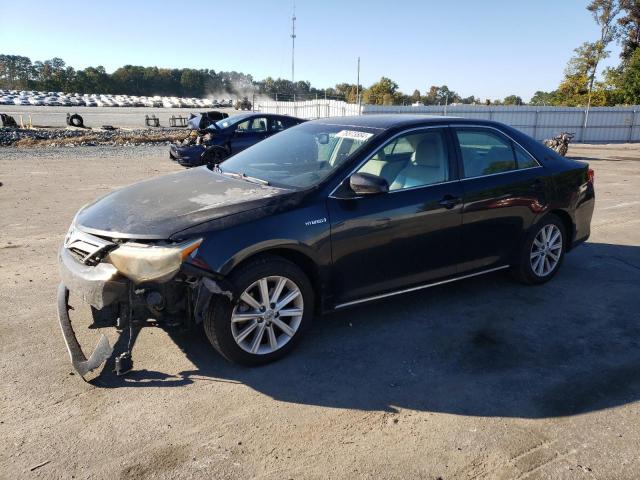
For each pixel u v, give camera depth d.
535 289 5.27
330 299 3.97
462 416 3.17
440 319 4.55
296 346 3.91
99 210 3.84
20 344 3.95
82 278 3.36
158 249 3.23
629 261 6.23
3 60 150.62
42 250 6.35
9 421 3.04
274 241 3.54
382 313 4.66
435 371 3.70
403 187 4.23
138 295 3.29
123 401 3.26
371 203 4.00
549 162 5.22
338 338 4.18
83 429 2.98
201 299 3.34
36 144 21.30
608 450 2.87
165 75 158.62
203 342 4.05
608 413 3.21
